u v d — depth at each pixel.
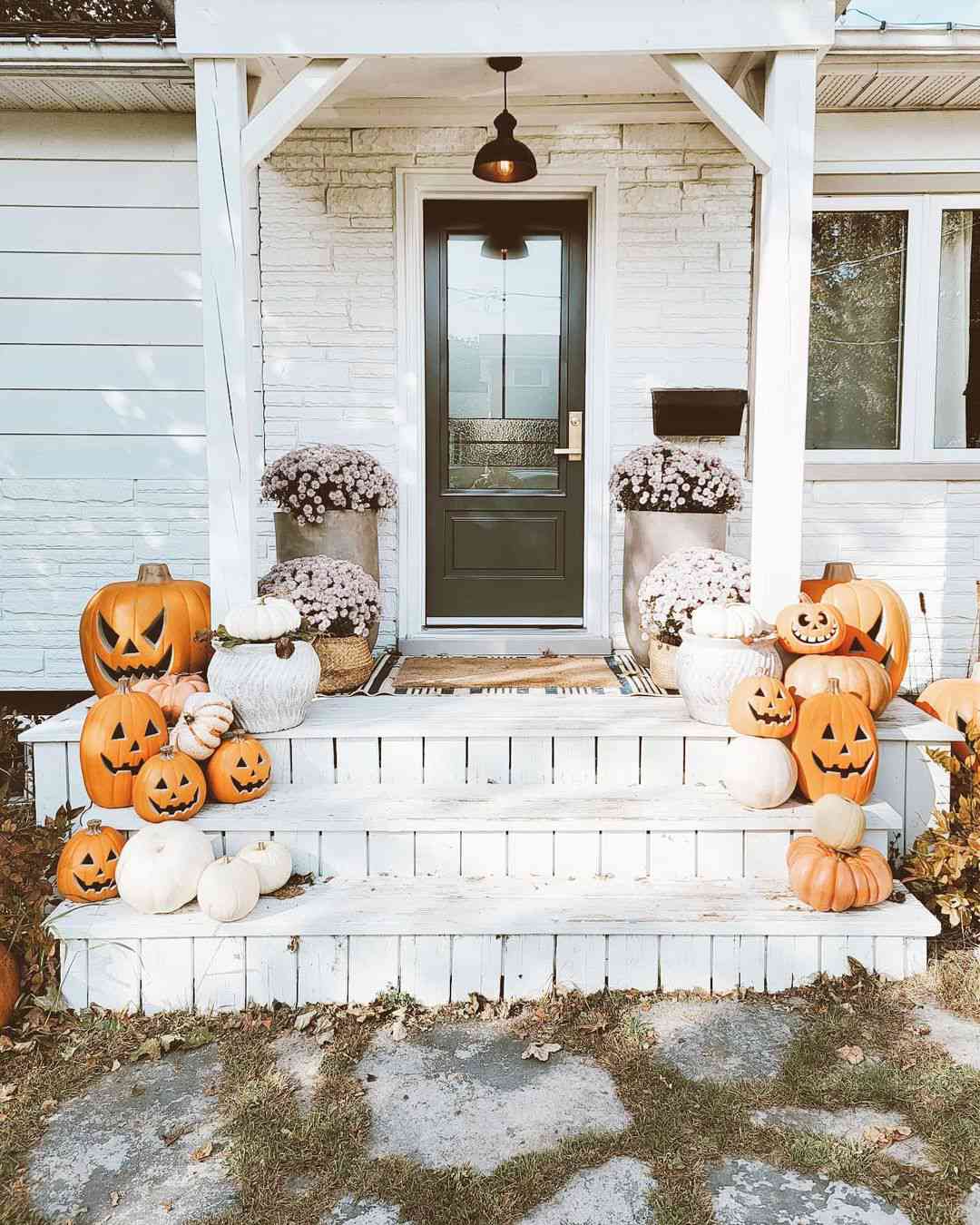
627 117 4.81
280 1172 2.19
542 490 5.22
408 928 2.85
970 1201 2.08
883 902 3.04
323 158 4.94
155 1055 2.63
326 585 4.14
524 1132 2.31
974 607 5.20
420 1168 2.20
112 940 2.85
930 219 5.03
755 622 3.40
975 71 4.37
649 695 4.12
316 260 5.00
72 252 5.03
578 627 5.25
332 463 4.54
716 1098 2.41
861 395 5.16
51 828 3.10
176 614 4.04
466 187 4.97
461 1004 2.87
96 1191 2.15
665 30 3.31
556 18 3.31
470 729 3.42
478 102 4.70
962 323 5.14
